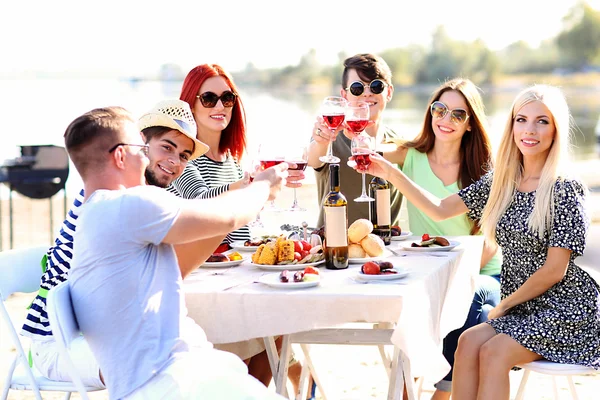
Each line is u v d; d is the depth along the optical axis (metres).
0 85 70.81
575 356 2.96
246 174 3.15
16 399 4.26
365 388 4.40
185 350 2.13
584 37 67.12
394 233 3.77
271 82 75.44
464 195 3.64
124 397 2.06
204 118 3.76
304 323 2.52
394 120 32.84
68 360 2.12
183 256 2.56
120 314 2.07
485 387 2.91
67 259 2.67
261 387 2.05
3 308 2.75
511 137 3.25
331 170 3.00
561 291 3.08
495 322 3.05
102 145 2.20
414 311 2.56
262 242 3.52
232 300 2.57
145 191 2.11
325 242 3.03
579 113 40.22
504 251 3.28
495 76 69.19
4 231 10.79
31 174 9.15
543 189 3.11
